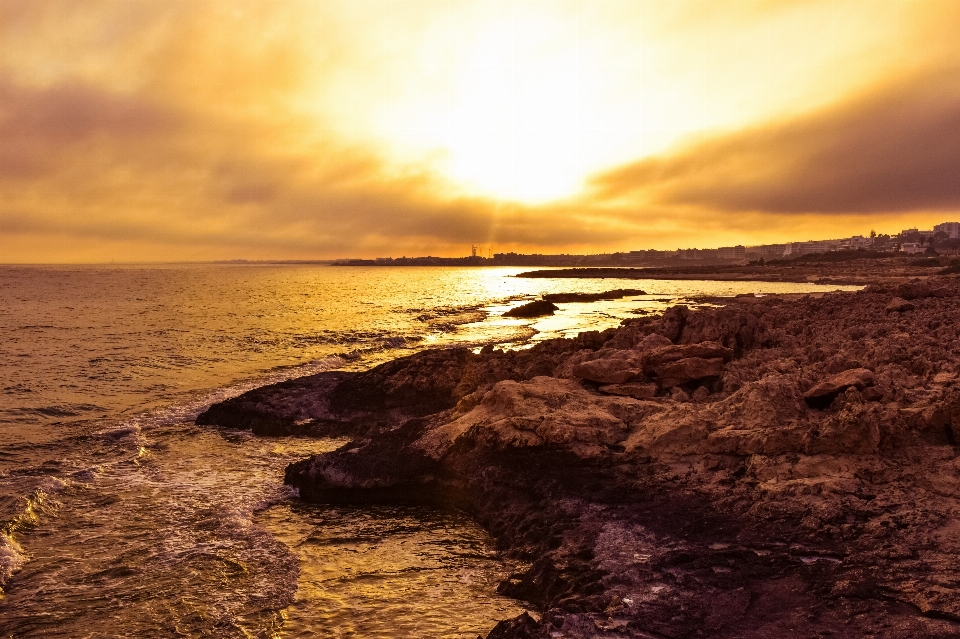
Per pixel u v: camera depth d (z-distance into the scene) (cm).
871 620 688
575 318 6028
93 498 1299
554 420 1307
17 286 11881
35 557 1020
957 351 1681
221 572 972
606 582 813
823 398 1316
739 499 1012
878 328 2212
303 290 11494
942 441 1094
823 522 909
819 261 18588
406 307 7456
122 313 6350
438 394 2027
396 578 966
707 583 796
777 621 705
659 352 1692
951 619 672
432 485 1319
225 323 5347
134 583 936
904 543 834
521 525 1092
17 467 1511
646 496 1073
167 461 1588
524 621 732
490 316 6328
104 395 2400
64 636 802
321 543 1111
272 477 1462
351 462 1361
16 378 2756
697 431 1207
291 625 823
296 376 2798
